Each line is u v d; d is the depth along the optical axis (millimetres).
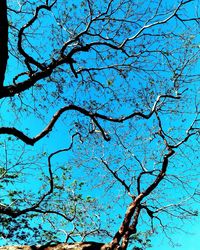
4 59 7973
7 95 9352
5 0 7699
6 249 12000
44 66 10945
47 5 11414
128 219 12906
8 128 9391
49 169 14211
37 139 9867
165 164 14273
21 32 10641
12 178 16547
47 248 11938
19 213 13867
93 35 12945
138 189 15039
